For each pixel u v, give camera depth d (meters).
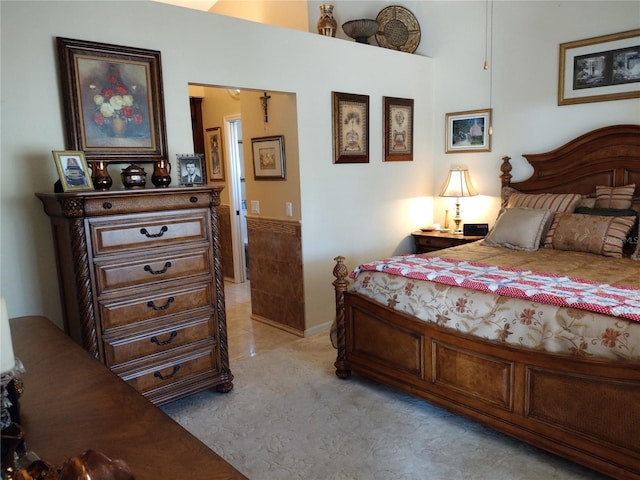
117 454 1.09
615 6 3.84
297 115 3.92
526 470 2.24
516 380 2.30
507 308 2.38
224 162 6.00
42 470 0.99
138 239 2.61
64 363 1.63
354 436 2.57
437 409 2.85
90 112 2.79
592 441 2.07
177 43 3.14
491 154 4.76
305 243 4.12
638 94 3.79
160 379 2.79
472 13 4.70
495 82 4.63
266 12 5.44
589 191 4.07
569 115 4.19
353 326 3.14
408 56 4.80
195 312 2.91
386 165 4.75
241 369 3.51
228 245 6.27
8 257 2.63
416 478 2.21
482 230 4.65
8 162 2.58
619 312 2.04
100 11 2.81
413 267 2.99
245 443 2.54
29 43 2.59
